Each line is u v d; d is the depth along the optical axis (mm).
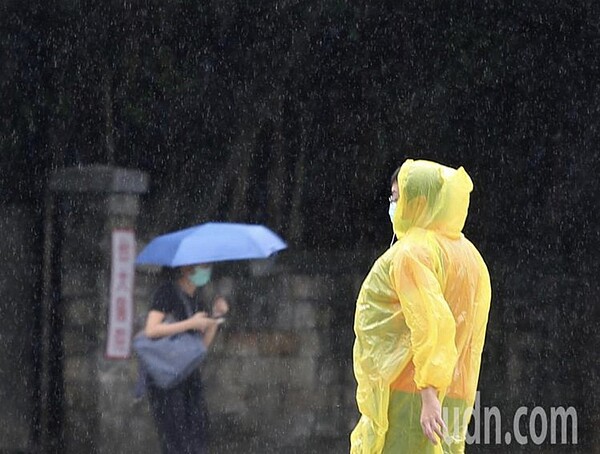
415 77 24328
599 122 24766
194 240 23469
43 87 23812
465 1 24375
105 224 23859
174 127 23938
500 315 24953
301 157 24141
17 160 23859
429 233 15070
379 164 24281
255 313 23938
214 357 23797
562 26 24609
